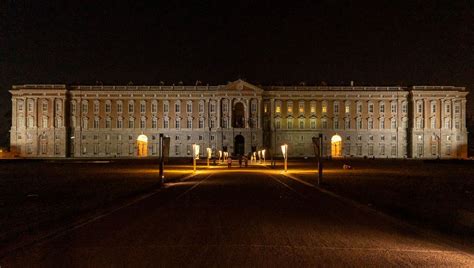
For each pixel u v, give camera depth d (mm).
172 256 19172
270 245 21375
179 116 194750
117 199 40156
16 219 28906
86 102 195375
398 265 18125
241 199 40094
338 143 195000
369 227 26188
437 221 28141
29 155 193125
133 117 195250
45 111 193125
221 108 194125
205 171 89312
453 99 194375
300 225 26734
